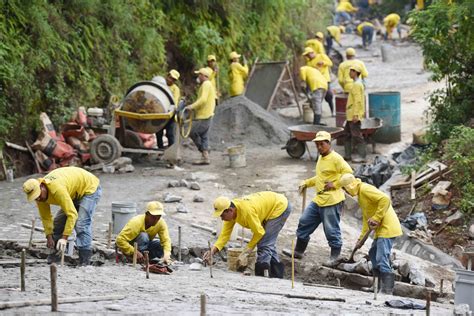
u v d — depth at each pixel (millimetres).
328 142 31016
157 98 43500
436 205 36312
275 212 28844
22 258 22047
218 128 51688
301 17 74188
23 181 40688
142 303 20906
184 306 20578
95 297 21266
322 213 30859
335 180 30828
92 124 44719
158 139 45656
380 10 115625
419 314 21969
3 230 32438
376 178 41062
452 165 38031
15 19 44469
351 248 32688
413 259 32125
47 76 45656
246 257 28875
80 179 27750
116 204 32250
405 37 98188
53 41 45469
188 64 58656
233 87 57531
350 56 54938
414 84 69875
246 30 64125
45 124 43062
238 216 28219
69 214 26594
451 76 44156
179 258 30609
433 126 42656
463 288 23266
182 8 58719
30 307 19953
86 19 48844
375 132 47062
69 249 29047
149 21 54312
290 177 42562
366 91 67812
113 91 49531
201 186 40688
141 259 28594
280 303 22422
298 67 71875
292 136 46469
